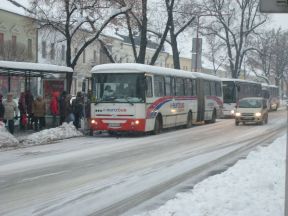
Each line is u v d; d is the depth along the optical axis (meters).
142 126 23.56
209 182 10.82
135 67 23.61
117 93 23.69
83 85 24.36
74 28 30.39
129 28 35.44
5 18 51.16
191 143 21.09
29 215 8.59
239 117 33.78
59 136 22.47
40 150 18.19
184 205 8.72
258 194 9.34
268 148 17.08
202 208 8.37
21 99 24.30
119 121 23.56
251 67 77.62
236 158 16.20
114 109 23.59
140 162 15.20
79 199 9.91
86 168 13.91
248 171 11.95
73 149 18.58
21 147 19.17
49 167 14.05
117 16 32.81
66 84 26.02
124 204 9.48
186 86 30.25
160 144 20.62
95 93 23.98
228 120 41.47
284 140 20.00
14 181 11.79
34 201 9.68
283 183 10.48
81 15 30.20
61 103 25.09
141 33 34.94
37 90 27.52
